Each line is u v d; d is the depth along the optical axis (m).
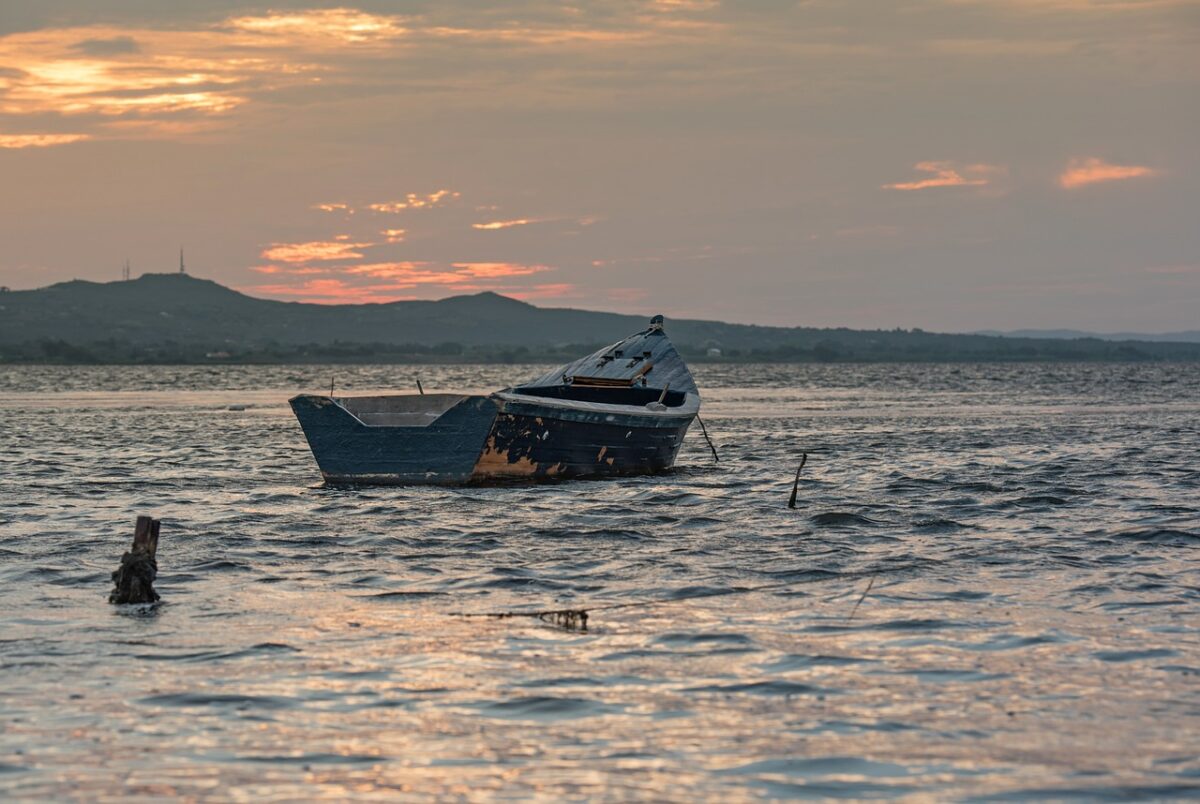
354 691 13.04
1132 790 10.46
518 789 10.41
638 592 18.17
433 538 23.09
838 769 10.89
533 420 30.84
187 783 10.49
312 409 30.98
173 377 188.62
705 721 12.15
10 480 33.88
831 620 16.23
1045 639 15.20
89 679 13.46
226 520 25.55
